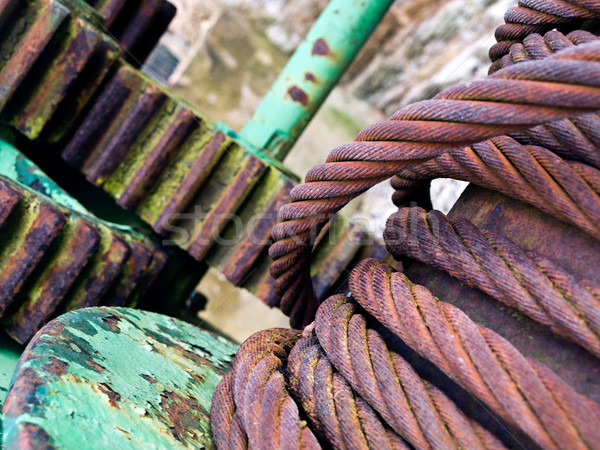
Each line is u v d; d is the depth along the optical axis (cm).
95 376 16
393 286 17
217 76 102
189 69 102
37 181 31
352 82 102
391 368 16
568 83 13
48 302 26
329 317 18
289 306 25
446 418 14
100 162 33
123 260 29
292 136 44
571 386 14
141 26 40
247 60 103
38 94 31
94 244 27
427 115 15
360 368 16
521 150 16
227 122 101
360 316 18
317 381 16
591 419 13
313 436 15
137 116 32
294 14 100
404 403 15
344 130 100
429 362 16
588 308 14
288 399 16
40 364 15
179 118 32
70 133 33
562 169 15
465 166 17
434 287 17
